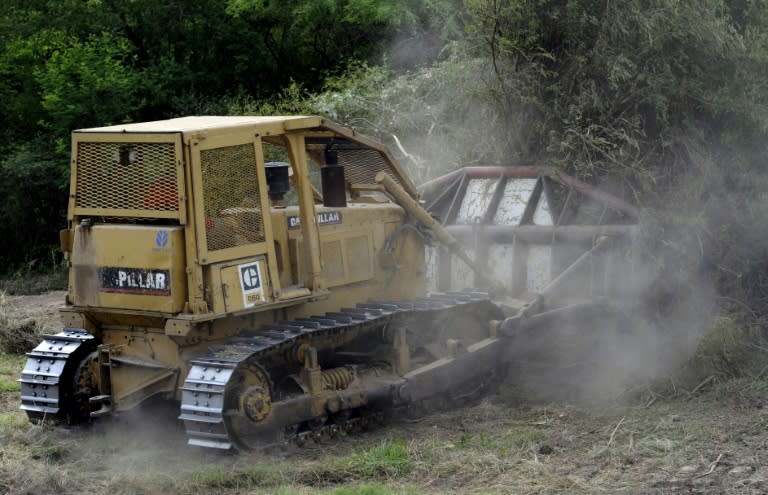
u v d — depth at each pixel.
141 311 12.06
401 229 14.91
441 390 14.06
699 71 17.11
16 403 15.17
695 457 11.61
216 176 11.92
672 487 10.62
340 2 37.00
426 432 13.24
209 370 11.59
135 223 12.32
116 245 12.18
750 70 17.02
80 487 11.16
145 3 38.22
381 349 13.90
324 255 13.82
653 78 16.73
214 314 11.78
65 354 13.23
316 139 13.84
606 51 16.91
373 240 14.62
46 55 37.91
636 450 11.90
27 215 35.50
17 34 37.81
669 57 16.92
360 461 11.70
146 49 39.31
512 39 17.78
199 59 39.88
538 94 17.41
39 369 13.30
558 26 17.45
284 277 13.12
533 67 17.41
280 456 11.98
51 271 34.41
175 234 11.75
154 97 36.84
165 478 11.27
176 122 12.85
